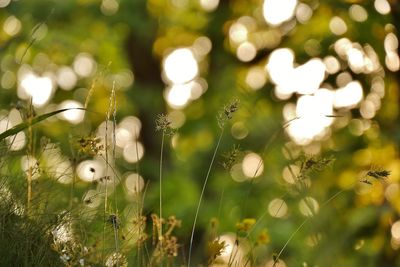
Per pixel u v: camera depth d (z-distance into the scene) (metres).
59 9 11.31
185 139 13.14
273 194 10.33
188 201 11.58
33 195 3.37
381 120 8.04
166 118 3.03
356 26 8.25
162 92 13.51
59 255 3.07
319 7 9.09
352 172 7.87
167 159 13.09
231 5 12.62
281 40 10.83
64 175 3.46
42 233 3.14
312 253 4.80
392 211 7.09
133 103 13.23
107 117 3.09
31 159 3.52
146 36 12.72
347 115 8.32
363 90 8.21
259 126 10.55
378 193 7.38
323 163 3.19
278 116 10.55
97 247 3.20
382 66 7.94
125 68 13.31
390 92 7.95
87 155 3.42
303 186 4.16
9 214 3.18
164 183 11.91
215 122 12.89
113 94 3.11
